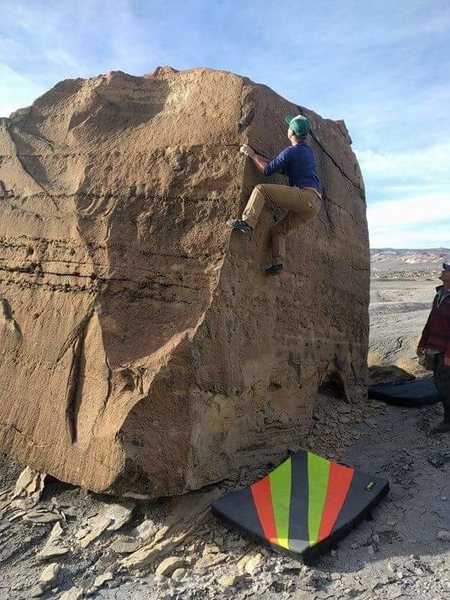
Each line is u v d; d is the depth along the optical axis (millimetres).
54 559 3908
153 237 4812
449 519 4293
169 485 4156
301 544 3820
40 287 5137
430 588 3557
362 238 7145
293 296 5562
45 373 4812
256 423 5086
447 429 5781
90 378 4516
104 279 4750
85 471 4289
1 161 5797
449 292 5688
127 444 4070
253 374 4930
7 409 4980
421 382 7273
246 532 4039
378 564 3816
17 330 5129
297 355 5625
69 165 5414
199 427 4320
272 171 4719
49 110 5809
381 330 11703
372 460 5359
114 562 3855
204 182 4828
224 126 4934
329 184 6332
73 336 4691
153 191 4941
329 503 4277
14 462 4891
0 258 5508
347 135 7047
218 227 4680
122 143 5305
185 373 4234
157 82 5605
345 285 6652
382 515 4398
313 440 5684
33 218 5332
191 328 4359
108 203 5027
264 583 3607
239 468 4832
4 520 4312
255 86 5039
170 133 5137
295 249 5590
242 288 4754
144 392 4180
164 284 4656
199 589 3572
